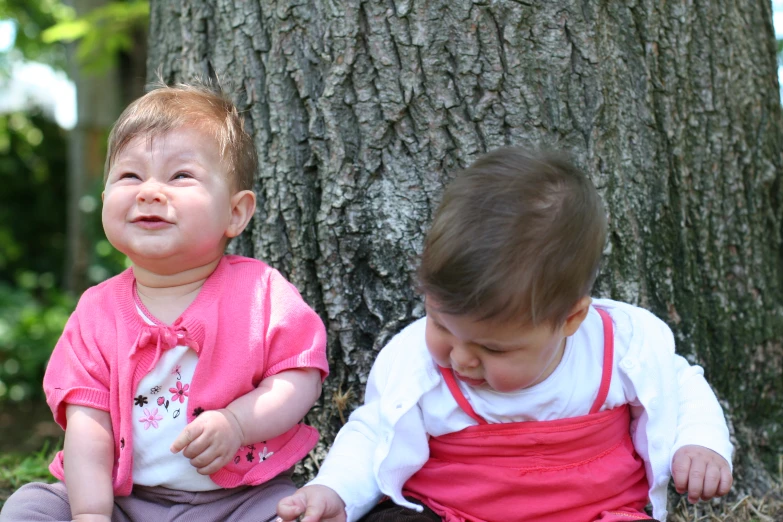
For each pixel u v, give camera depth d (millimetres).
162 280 1848
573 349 1790
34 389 6781
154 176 1793
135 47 7547
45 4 8805
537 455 1757
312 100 2256
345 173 2223
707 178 2367
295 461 1881
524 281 1505
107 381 1781
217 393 1775
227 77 2375
